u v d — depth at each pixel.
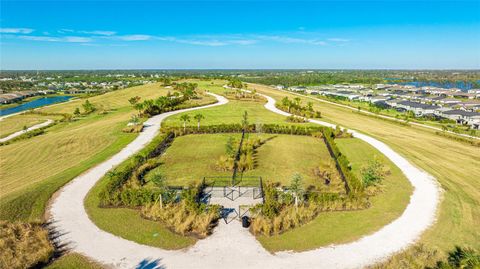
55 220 19.67
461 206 22.23
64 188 24.66
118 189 23.14
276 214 19.69
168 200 21.34
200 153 33.69
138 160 28.89
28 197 22.58
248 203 22.30
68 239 17.61
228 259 15.94
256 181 26.30
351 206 21.52
